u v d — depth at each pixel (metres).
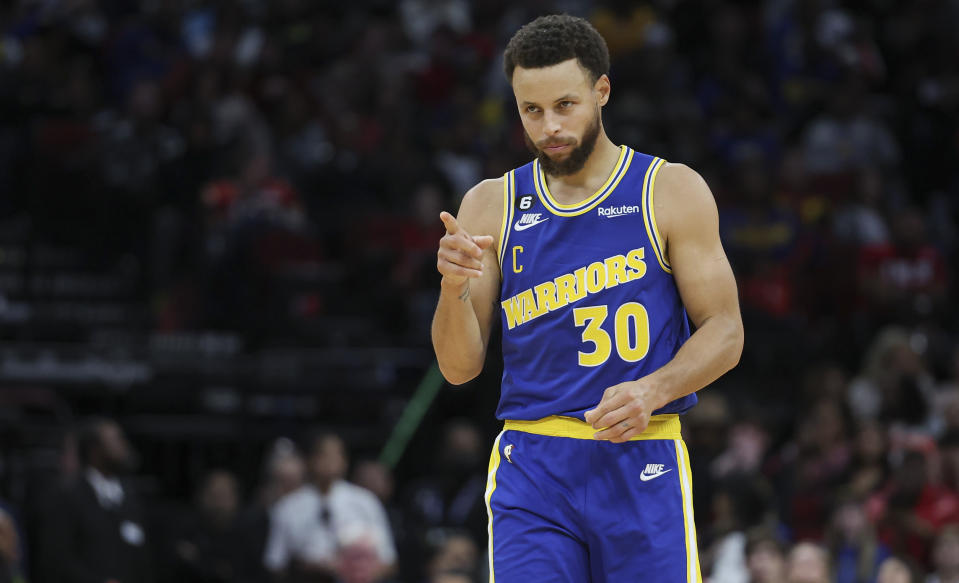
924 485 27.89
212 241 43.44
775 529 28.48
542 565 12.16
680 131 49.88
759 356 41.16
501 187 12.98
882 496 29.08
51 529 26.95
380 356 40.22
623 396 11.43
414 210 45.72
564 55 11.97
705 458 31.53
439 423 38.91
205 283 42.50
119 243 47.84
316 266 44.31
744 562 26.09
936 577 26.50
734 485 28.70
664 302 12.36
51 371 38.50
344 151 48.91
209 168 47.38
